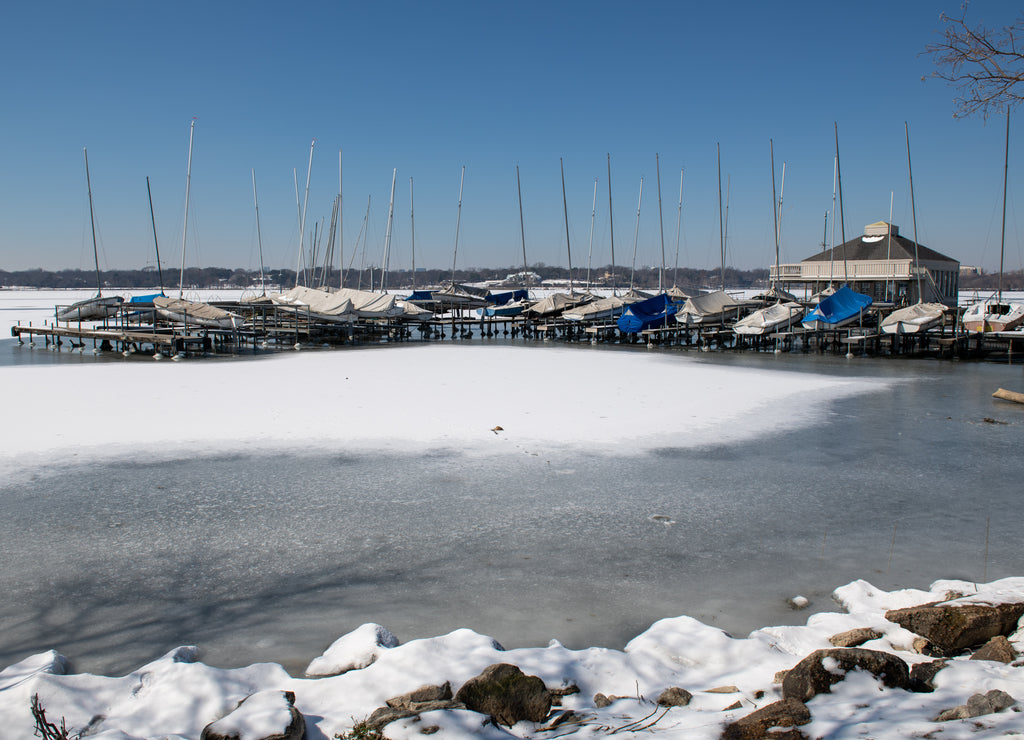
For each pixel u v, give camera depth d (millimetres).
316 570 7965
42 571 7922
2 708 4910
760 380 23828
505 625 6707
